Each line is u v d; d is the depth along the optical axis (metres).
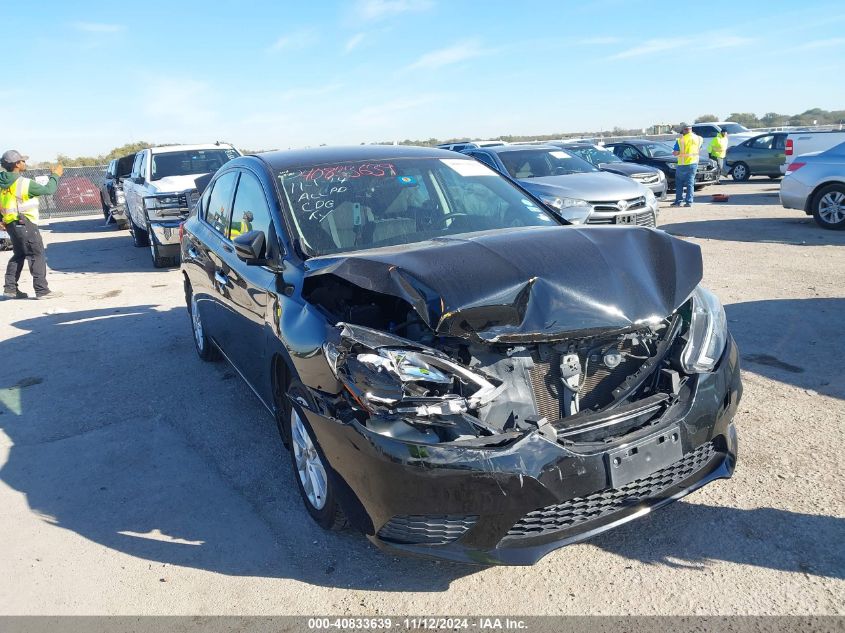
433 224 3.98
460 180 4.43
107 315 8.27
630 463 2.72
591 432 2.77
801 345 5.45
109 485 4.06
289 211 3.94
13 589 3.14
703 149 23.98
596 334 2.78
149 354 6.58
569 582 2.89
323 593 2.94
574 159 11.50
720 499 3.38
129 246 14.84
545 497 2.60
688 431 2.88
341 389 2.83
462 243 3.23
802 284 7.31
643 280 2.99
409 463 2.60
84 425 4.99
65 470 4.30
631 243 3.20
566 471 2.62
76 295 9.67
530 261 2.97
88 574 3.21
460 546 2.69
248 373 4.45
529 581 2.92
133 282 10.45
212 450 4.43
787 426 4.09
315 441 3.06
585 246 3.13
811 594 2.69
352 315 3.20
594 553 3.07
